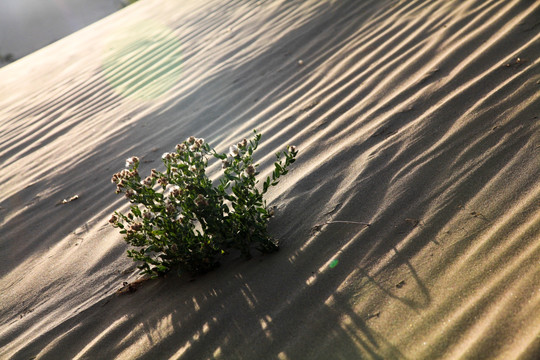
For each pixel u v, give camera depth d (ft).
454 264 5.55
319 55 14.76
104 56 25.71
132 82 19.39
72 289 7.80
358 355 4.84
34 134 17.35
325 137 9.73
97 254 8.54
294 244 6.97
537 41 9.80
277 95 13.24
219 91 15.10
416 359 4.56
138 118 15.26
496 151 7.24
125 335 6.32
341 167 8.44
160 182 6.96
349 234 6.73
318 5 19.15
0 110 22.54
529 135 7.26
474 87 9.17
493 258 5.41
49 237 10.00
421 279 5.52
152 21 30.89
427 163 7.63
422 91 9.90
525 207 5.98
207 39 21.40
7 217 11.50
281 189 8.45
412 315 5.08
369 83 11.44
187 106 14.88
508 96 8.42
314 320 5.48
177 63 19.56
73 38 39.17
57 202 11.49
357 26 15.61
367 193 7.49
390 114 9.55
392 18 14.88
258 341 5.46
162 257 7.01
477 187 6.70
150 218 6.68
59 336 6.70
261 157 10.01
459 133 8.00
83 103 18.99
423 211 6.66
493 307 4.77
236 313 6.00
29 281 8.47
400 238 6.30
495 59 9.89
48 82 24.80
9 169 14.76
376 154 8.38
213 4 28.45
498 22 11.36
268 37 18.12
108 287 7.54
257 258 6.99
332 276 6.04
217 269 7.12
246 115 12.73
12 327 7.27
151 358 5.79
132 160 7.03
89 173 12.60
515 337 4.35
